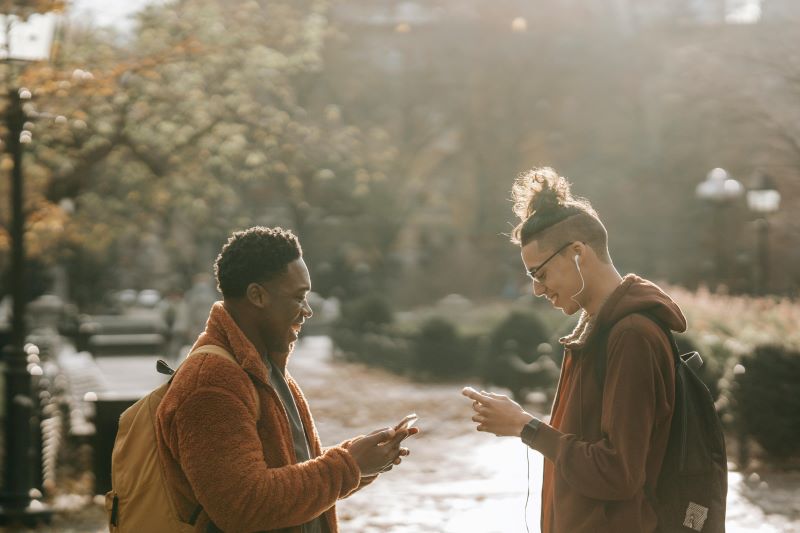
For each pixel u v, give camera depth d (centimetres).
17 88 873
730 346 1235
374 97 3972
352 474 286
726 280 3466
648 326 304
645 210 4172
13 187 867
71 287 4391
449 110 4328
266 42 1867
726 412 1038
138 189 1886
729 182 2444
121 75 1412
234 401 273
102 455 892
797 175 2912
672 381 305
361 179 2411
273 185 2986
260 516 267
